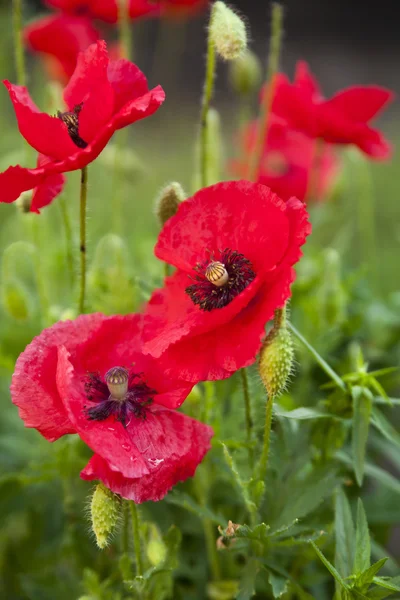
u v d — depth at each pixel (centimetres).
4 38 89
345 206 100
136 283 61
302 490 53
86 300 60
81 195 52
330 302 64
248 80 76
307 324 66
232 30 51
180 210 49
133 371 49
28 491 65
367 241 117
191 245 49
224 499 60
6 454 69
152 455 46
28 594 60
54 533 65
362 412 51
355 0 278
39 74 97
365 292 76
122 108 47
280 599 55
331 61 253
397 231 130
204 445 47
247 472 55
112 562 59
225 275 48
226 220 49
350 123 64
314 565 59
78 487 62
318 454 55
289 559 57
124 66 50
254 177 64
